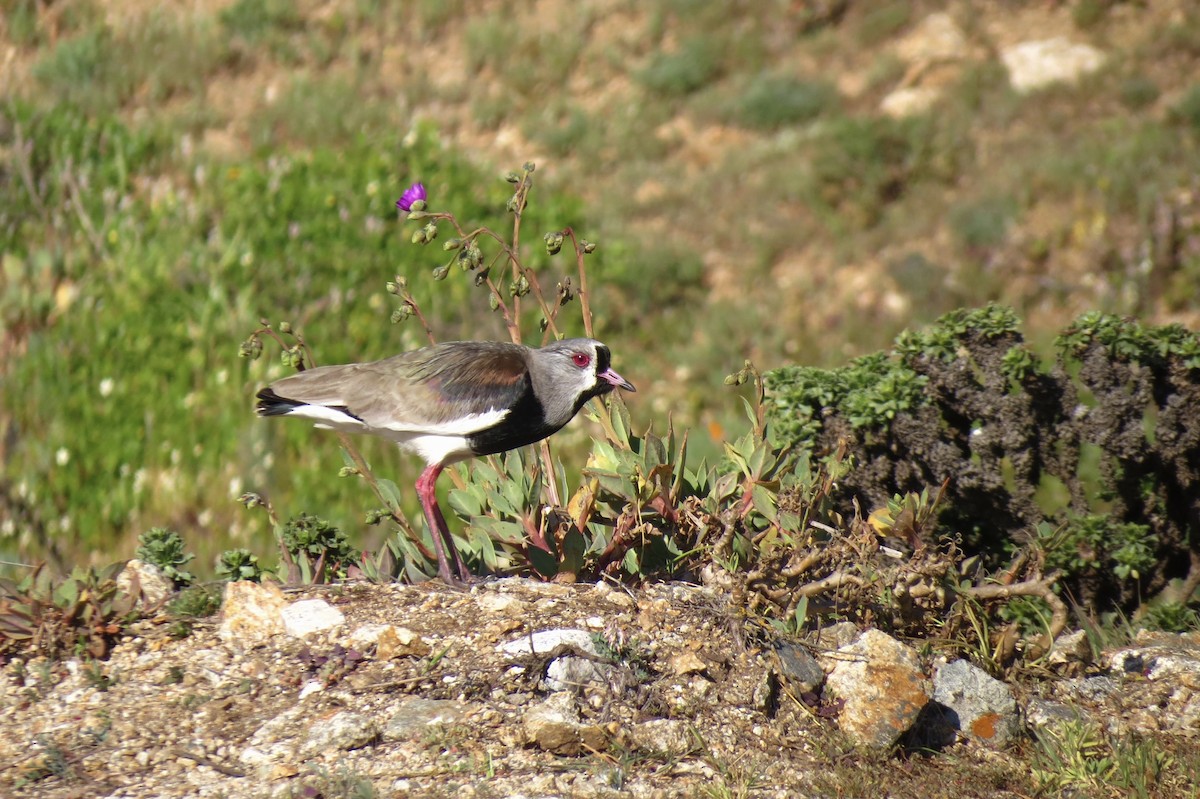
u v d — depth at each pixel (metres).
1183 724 7.67
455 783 6.29
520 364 8.68
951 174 21.98
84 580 7.98
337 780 6.27
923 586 8.01
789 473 8.95
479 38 26.50
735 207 22.12
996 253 20.19
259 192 19.95
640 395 18.39
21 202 19.23
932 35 25.05
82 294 17.23
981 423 9.56
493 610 7.77
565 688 7.07
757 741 6.93
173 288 17.45
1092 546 9.15
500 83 25.81
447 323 18.28
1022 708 7.70
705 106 24.66
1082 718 7.66
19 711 7.13
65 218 19.17
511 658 7.26
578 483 14.88
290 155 21.95
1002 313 9.45
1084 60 23.78
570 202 21.59
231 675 7.39
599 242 20.83
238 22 26.02
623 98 25.34
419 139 22.67
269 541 13.64
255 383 15.88
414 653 7.38
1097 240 19.91
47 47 25.19
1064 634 8.77
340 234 19.25
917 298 19.77
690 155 23.88
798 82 24.55
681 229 21.84
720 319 19.75
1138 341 9.21
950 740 7.31
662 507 8.50
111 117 22.69
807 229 21.48
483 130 24.59
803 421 9.54
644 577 8.42
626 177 23.08
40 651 7.67
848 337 19.39
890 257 20.73
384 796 6.18
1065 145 21.81
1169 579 9.88
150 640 7.78
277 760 6.56
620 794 6.25
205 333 16.45
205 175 20.52
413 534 9.05
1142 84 22.59
